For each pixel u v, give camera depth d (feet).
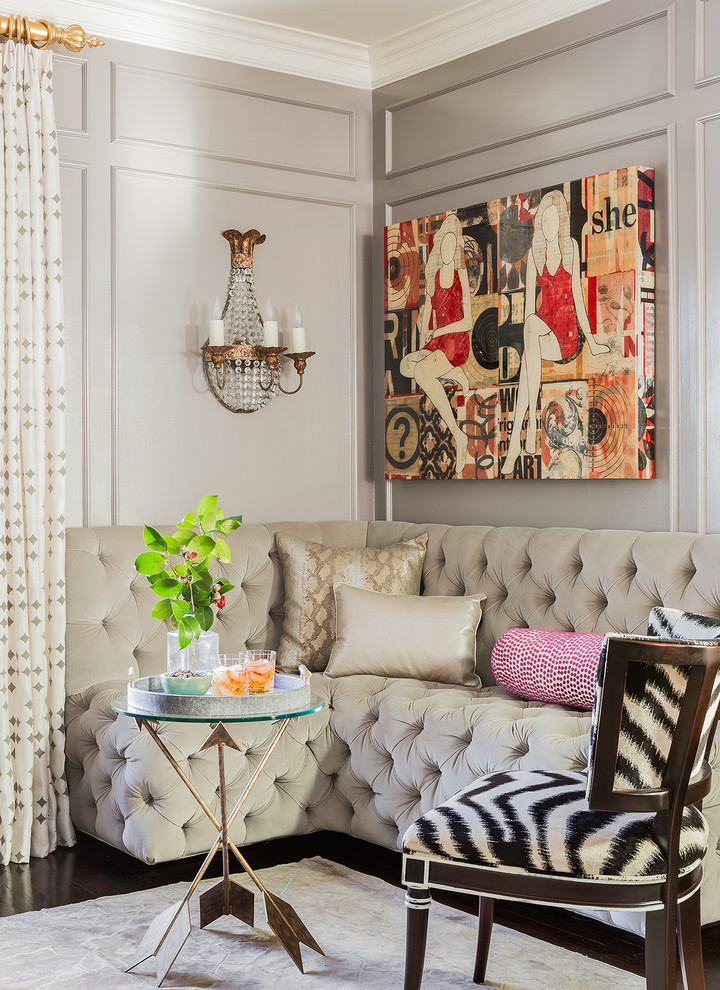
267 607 13.53
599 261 12.37
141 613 12.67
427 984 8.34
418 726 10.68
